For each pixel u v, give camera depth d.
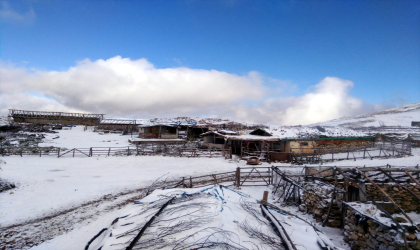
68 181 16.92
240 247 4.63
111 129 57.12
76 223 10.30
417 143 32.66
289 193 12.66
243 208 6.75
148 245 4.90
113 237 5.55
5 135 35.75
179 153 29.17
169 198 7.37
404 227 6.50
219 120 62.81
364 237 7.33
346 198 9.30
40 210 11.74
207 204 6.45
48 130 47.44
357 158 24.52
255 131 31.67
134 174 19.64
